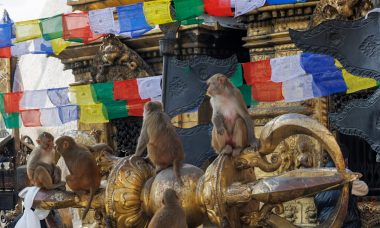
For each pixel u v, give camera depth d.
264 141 8.32
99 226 9.57
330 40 8.53
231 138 8.43
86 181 9.41
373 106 8.46
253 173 8.82
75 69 16.56
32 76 20.02
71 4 16.61
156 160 8.88
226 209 8.23
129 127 15.89
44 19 11.83
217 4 10.17
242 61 15.50
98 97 13.19
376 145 8.45
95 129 16.25
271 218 8.44
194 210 8.60
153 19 10.34
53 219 11.21
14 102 13.79
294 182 7.89
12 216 15.18
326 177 7.87
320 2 12.69
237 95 8.50
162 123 8.87
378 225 12.70
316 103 13.15
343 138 13.37
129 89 12.91
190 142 10.25
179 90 10.35
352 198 10.02
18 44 13.47
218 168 8.28
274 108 13.43
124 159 9.23
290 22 13.39
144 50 15.52
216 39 14.84
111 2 16.06
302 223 12.99
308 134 8.16
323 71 10.59
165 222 7.82
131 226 9.08
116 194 9.03
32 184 10.60
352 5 12.26
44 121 13.68
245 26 14.58
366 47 8.43
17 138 16.75
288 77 10.68
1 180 16.41
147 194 8.95
